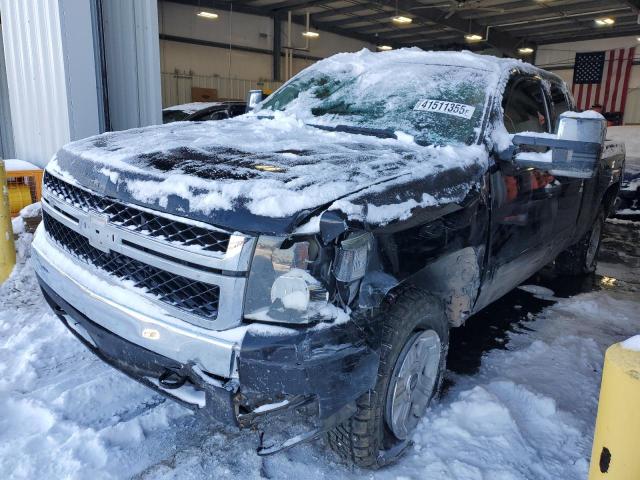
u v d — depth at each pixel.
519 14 20.72
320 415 2.00
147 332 2.06
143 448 2.53
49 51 5.82
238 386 1.92
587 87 23.53
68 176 2.59
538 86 3.99
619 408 1.38
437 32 24.78
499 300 4.89
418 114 3.35
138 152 2.50
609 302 4.93
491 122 3.19
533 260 3.76
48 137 6.20
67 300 2.46
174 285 2.06
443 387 3.22
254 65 22.09
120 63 6.19
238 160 2.40
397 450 2.55
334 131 3.43
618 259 6.78
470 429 2.77
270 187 2.02
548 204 3.70
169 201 2.05
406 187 2.32
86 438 2.52
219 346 1.90
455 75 3.58
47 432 2.56
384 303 2.33
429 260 2.47
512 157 3.04
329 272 1.99
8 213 4.43
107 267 2.31
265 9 21.55
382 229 2.10
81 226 2.38
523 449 2.64
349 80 3.94
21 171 5.79
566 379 3.39
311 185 2.09
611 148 5.28
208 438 2.63
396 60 3.97
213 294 1.95
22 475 2.29
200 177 2.12
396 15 20.66
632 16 20.66
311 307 1.94
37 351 3.30
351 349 2.00
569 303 4.83
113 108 6.22
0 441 2.50
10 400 2.80
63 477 2.30
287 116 3.73
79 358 3.29
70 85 5.71
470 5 18.27
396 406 2.46
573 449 2.69
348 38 25.27
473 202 2.77
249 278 1.91
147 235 2.09
